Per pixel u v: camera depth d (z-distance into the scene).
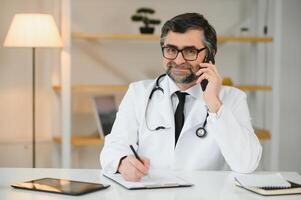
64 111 3.37
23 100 3.77
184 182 1.70
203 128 2.06
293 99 3.99
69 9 3.33
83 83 3.80
